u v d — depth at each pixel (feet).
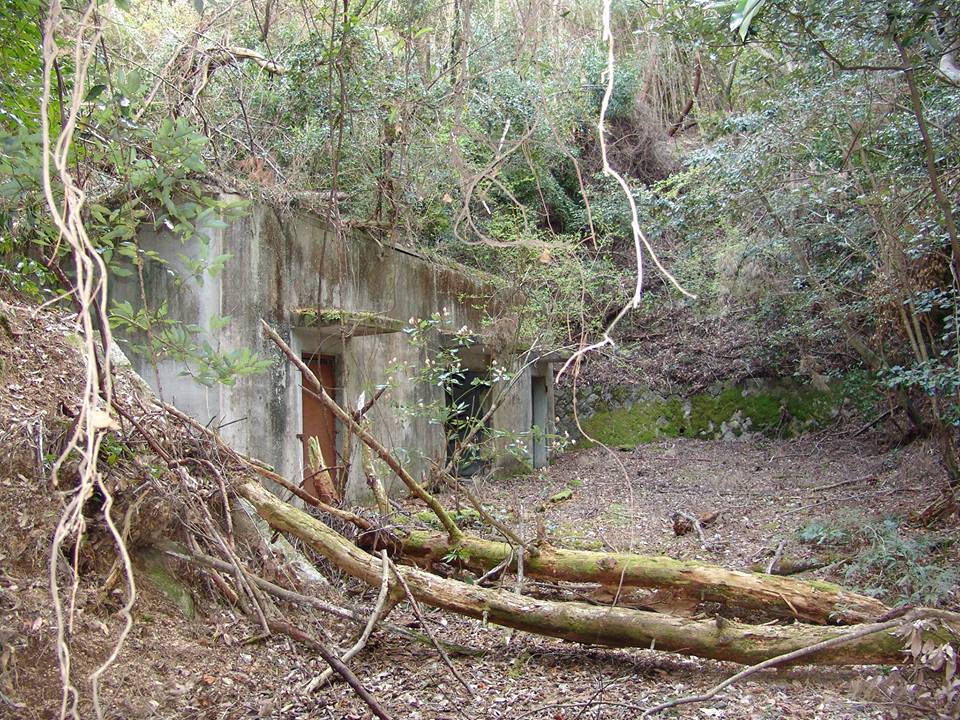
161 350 11.89
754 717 12.44
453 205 31.83
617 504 31.22
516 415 41.68
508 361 34.94
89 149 12.03
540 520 19.86
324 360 27.17
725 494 33.14
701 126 52.42
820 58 23.32
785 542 22.53
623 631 14.23
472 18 28.32
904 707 12.55
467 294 37.09
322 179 28.40
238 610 14.73
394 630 14.80
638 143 52.01
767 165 29.27
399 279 31.19
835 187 28.17
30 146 9.17
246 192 22.81
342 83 23.17
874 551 19.29
